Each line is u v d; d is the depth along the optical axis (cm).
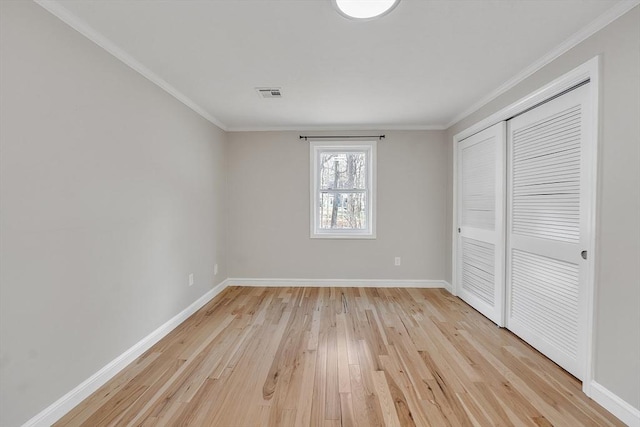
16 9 140
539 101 226
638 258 152
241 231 420
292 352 234
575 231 198
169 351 236
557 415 164
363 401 175
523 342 251
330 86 270
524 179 253
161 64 228
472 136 336
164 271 265
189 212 310
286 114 354
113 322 203
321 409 168
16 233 142
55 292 161
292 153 415
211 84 265
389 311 323
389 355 229
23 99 144
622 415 158
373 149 410
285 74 246
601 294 171
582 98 191
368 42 197
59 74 162
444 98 301
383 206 412
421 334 266
